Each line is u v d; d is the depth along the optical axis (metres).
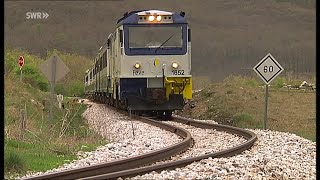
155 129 73.94
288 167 41.09
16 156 41.34
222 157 44.19
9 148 48.91
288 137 62.44
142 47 90.25
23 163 41.28
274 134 65.75
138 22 90.44
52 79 61.38
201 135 66.00
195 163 39.59
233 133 67.69
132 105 90.44
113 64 101.88
